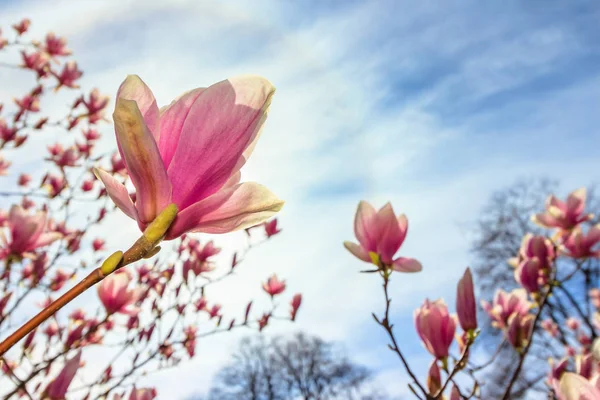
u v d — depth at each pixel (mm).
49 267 1208
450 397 514
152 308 1295
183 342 1320
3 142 1367
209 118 266
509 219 4812
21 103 1442
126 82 258
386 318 536
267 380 6938
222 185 269
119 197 253
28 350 893
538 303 811
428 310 545
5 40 1504
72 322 1180
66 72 1543
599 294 2248
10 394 685
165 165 261
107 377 1113
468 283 527
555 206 925
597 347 496
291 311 1422
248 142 273
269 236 1473
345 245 584
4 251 865
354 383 6766
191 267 1336
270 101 274
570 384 360
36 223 872
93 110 1561
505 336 678
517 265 909
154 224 241
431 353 536
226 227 266
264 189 271
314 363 7059
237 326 1389
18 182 1571
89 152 1562
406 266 576
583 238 870
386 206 585
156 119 261
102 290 902
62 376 460
